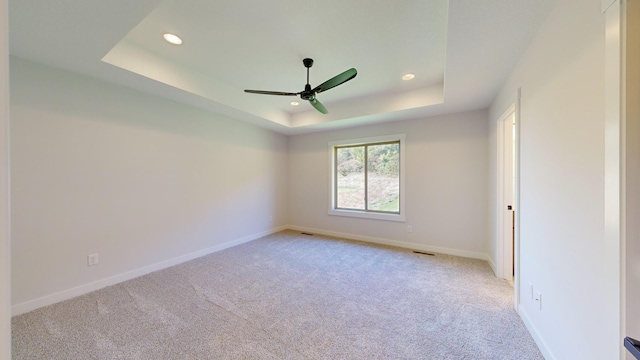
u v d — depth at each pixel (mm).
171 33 2281
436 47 2473
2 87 388
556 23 1548
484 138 3658
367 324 2111
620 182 1050
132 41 2436
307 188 5453
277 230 5410
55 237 2432
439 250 4023
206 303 2430
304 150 5484
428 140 4094
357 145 4945
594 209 1229
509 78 2426
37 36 1933
